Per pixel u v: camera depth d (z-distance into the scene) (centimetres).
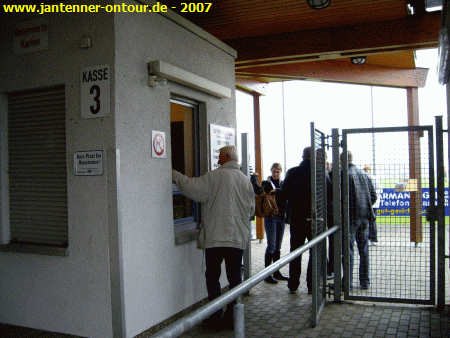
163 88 436
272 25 641
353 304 520
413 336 416
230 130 577
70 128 395
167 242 438
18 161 442
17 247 423
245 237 448
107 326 382
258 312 493
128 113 388
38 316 416
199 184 440
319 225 504
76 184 391
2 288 436
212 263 443
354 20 628
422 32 615
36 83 414
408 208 552
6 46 429
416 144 878
